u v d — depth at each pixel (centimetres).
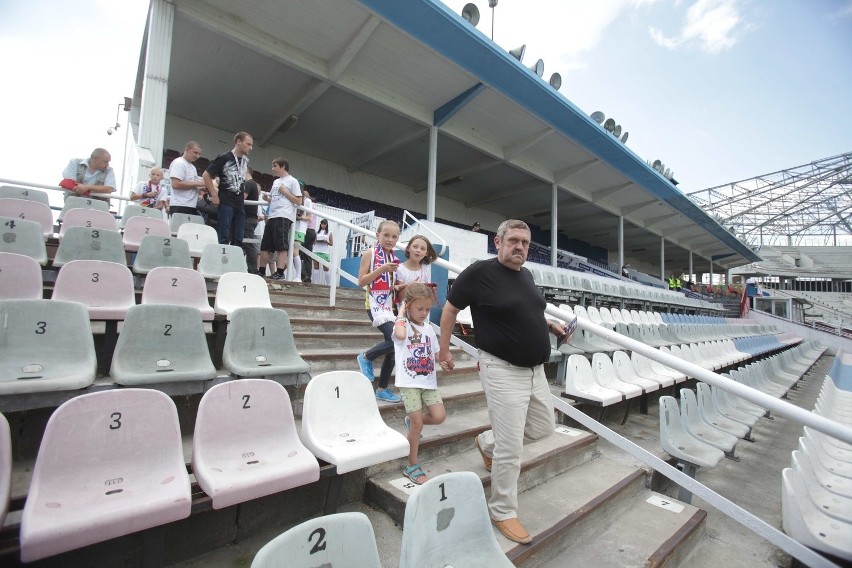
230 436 216
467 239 988
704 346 859
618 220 2430
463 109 1376
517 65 1151
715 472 466
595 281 1389
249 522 216
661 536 277
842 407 721
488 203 2314
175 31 1001
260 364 296
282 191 628
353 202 1802
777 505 390
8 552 141
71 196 582
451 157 1731
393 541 224
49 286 383
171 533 192
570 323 325
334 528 135
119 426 186
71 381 218
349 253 937
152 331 271
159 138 828
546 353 250
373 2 925
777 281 4750
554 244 1839
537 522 254
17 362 229
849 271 4678
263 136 1534
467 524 174
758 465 497
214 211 627
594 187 2047
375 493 256
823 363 1716
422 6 938
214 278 456
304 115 1410
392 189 2025
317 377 252
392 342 333
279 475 198
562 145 1622
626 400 528
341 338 434
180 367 269
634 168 1784
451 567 162
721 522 351
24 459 216
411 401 269
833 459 427
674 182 2112
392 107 1277
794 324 2527
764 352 1298
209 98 1317
